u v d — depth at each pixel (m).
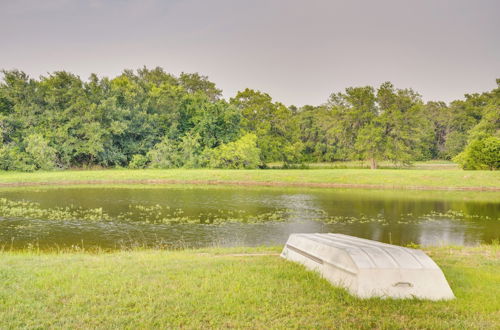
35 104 53.62
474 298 6.86
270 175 42.19
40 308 6.00
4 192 30.30
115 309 5.94
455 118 87.38
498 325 5.70
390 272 6.86
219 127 63.50
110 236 15.57
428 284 6.86
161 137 61.84
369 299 6.53
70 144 53.66
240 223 18.62
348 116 65.50
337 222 19.25
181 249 13.50
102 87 58.09
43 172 45.69
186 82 84.38
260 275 7.91
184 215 20.66
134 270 8.19
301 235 9.91
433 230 17.55
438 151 89.44
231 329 5.37
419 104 65.56
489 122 56.03
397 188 36.38
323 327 5.50
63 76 55.50
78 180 39.44
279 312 5.97
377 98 64.50
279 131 69.56
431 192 33.28
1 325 5.36
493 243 14.73
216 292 6.79
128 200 26.19
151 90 68.06
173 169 52.47
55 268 8.34
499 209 23.73
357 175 41.19
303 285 7.25
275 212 21.98
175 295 6.57
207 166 57.66
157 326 5.40
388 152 61.16
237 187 36.06
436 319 5.82
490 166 46.28
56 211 21.42
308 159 81.06
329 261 7.79
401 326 5.56
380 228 17.92
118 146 60.09
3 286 7.02
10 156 46.94
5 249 13.27
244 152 57.09
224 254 10.95
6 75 53.44
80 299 6.33
